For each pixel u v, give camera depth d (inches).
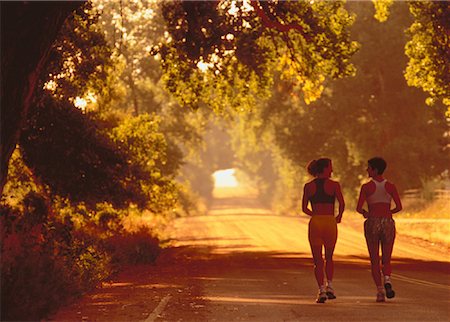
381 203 1015.6
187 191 7608.3
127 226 3056.1
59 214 2326.5
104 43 2121.1
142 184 2491.4
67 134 2117.4
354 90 5457.7
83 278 1243.8
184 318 831.7
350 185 5964.6
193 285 1256.8
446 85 2593.5
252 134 6525.6
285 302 979.3
